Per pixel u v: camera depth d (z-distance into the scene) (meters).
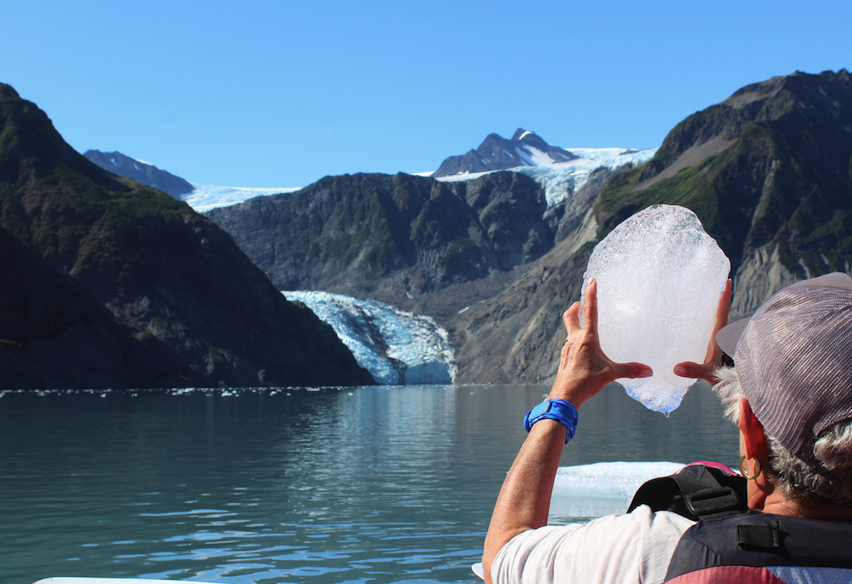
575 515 6.91
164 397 38.22
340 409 29.30
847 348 0.91
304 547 5.98
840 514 0.94
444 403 35.28
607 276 1.28
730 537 0.91
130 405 29.52
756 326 1.03
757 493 1.06
